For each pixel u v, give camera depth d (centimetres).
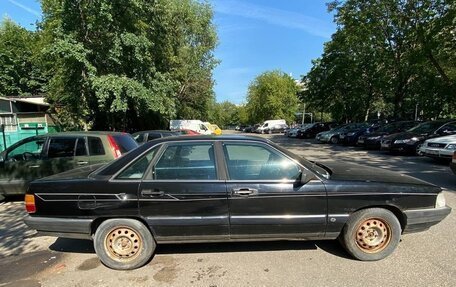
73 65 1573
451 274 368
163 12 1969
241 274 375
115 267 396
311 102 3853
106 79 1512
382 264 394
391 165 1207
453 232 491
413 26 2205
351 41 2680
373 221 405
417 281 353
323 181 397
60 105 1978
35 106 2155
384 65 2642
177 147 407
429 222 411
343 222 398
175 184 390
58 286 361
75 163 701
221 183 391
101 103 1542
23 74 2970
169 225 390
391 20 2344
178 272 384
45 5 1805
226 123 12538
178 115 3575
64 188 395
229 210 390
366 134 2102
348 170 450
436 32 1995
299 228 396
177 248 449
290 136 3838
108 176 398
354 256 405
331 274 371
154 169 399
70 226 393
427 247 440
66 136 728
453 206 628
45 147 724
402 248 437
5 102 1981
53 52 1461
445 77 2195
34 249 466
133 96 1572
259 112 6819
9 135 1541
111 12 1533
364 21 2417
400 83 2628
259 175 399
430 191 410
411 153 1602
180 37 3005
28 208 403
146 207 389
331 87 3444
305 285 348
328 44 3375
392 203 400
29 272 395
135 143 777
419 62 2175
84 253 449
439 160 1288
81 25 1570
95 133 735
